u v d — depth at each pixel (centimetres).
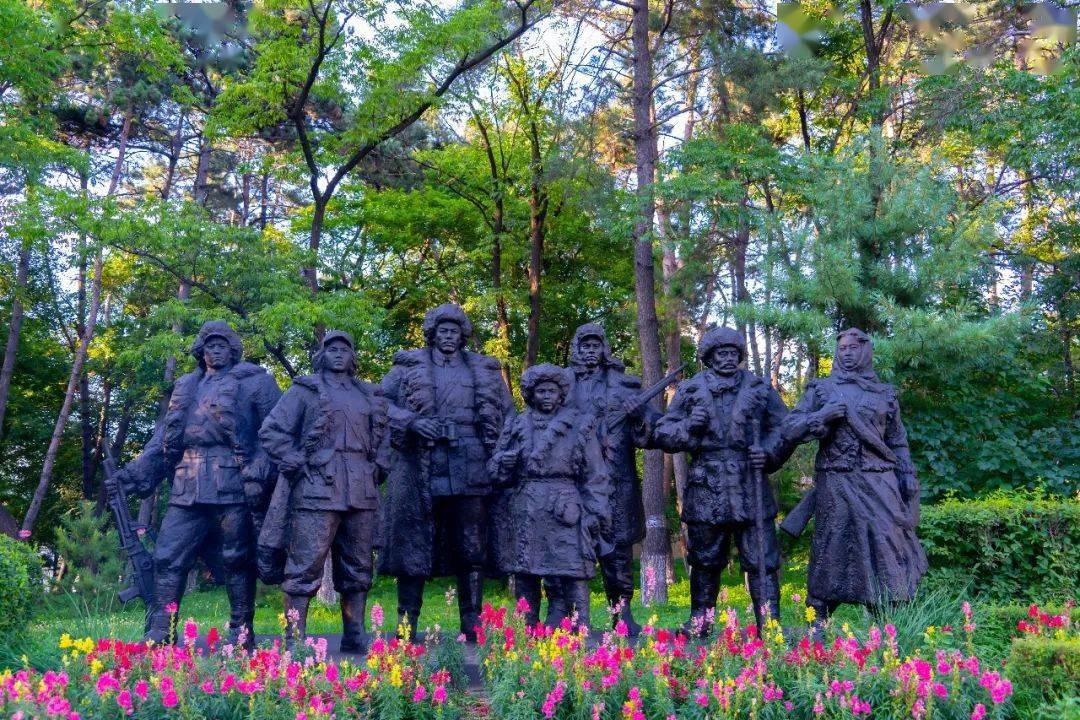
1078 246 1608
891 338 1138
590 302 2319
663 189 1460
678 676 565
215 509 744
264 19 1530
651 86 1659
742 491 740
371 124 1645
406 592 778
